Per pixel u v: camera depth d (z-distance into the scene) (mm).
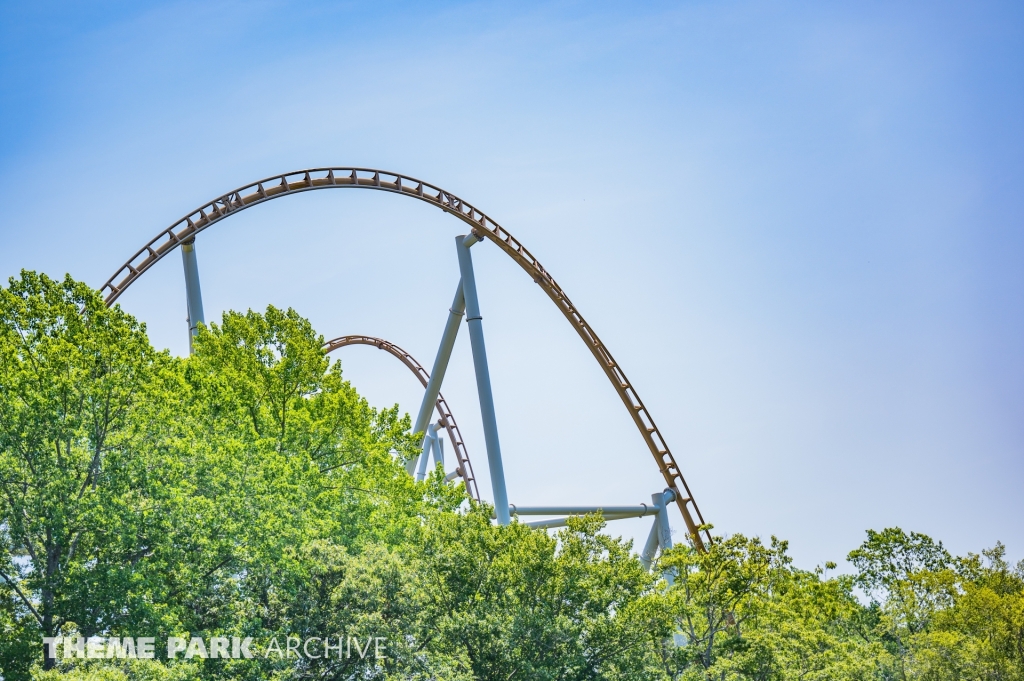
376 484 47406
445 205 72250
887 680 57906
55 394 35219
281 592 38406
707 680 48688
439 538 45031
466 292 67688
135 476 36250
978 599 59188
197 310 61438
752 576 50656
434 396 71500
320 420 46906
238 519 37719
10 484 35469
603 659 44312
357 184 69500
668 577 62062
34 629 35000
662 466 76812
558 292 76375
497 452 63812
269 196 65875
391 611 38625
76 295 38438
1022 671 56250
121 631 34500
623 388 77250
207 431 41750
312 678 37531
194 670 34031
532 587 44188
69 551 36125
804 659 53094
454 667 39781
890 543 72938
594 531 46906
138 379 36969
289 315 52219
